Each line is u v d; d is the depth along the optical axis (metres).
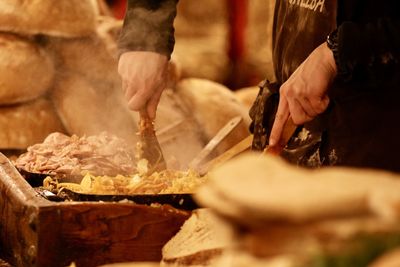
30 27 4.27
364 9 2.62
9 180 2.50
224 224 1.25
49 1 4.27
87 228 2.19
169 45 3.12
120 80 4.46
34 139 4.32
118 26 4.69
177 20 10.52
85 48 4.48
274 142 2.53
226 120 4.67
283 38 3.08
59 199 2.57
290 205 1.10
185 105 4.71
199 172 2.97
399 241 1.10
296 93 2.46
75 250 2.18
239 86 8.91
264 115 3.13
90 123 4.38
